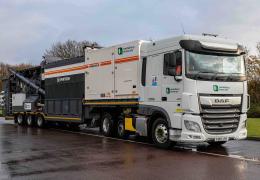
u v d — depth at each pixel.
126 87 14.62
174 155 10.98
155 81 12.88
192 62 11.52
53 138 16.03
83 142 14.37
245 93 12.27
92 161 9.97
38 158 10.52
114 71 15.43
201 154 11.18
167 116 12.22
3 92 27.97
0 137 16.56
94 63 17.00
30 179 7.91
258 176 8.07
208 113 11.57
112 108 16.12
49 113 21.42
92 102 17.05
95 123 17.36
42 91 22.81
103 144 13.67
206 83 11.54
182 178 7.91
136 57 13.99
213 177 7.99
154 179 7.84
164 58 12.45
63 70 20.05
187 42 11.52
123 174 8.32
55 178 7.98
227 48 11.98
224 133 11.81
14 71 26.59
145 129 13.45
